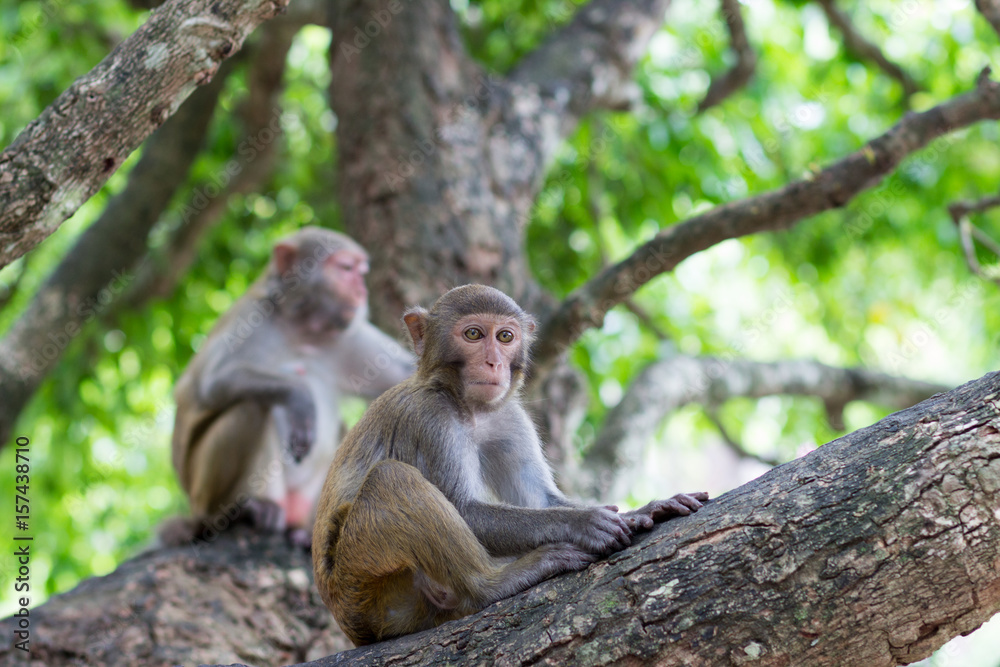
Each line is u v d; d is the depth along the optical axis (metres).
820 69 11.71
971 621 3.15
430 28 9.04
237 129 11.52
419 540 3.95
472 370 4.74
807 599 3.18
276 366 8.40
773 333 13.34
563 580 3.64
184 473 8.34
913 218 11.61
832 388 9.76
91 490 12.13
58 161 3.71
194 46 3.90
